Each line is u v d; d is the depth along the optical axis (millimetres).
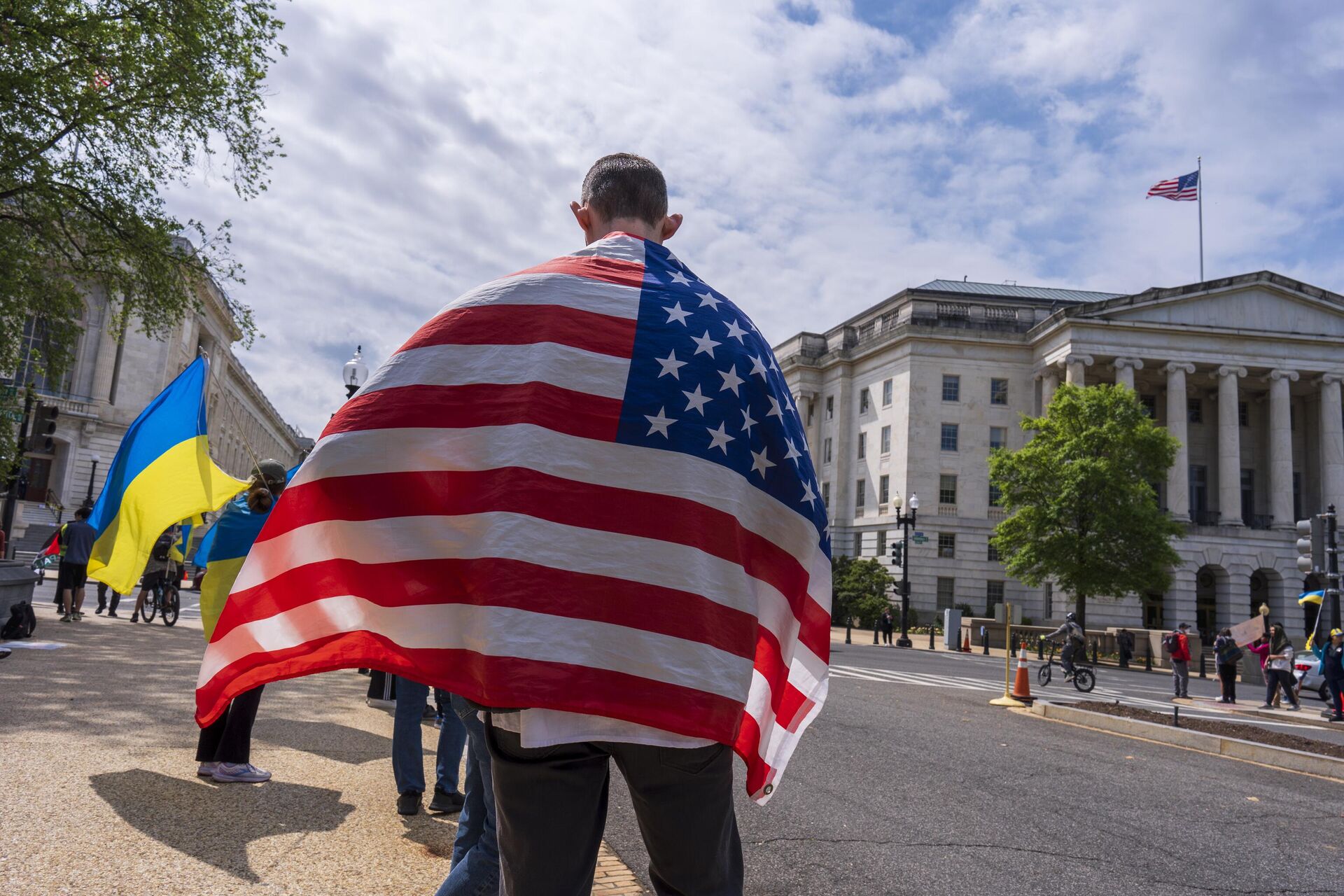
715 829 1637
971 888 4617
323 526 1785
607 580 1590
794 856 5039
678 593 1601
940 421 52156
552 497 1626
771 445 1818
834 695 14641
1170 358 48844
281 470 5387
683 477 1667
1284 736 11516
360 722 7312
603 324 1770
